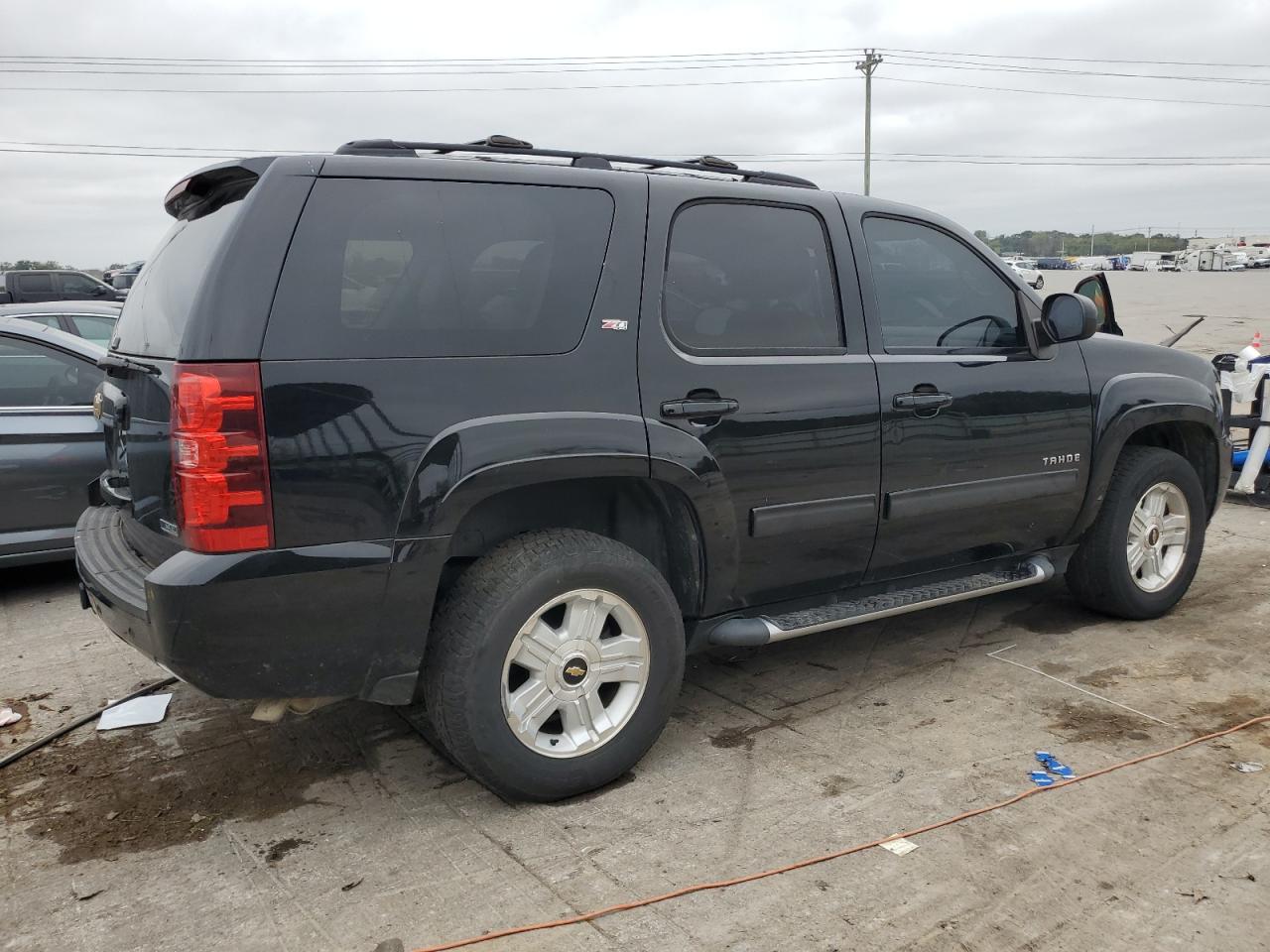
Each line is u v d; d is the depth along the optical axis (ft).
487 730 9.49
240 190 9.30
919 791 10.29
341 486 8.73
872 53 154.40
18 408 17.20
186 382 8.28
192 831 9.80
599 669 10.18
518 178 10.03
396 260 9.22
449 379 9.23
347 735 11.93
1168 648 14.47
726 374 10.75
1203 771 10.64
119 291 63.62
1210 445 16.25
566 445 9.60
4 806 10.36
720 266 11.10
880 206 12.65
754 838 9.45
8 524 17.11
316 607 8.75
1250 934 7.92
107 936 8.18
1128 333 69.67
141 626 8.86
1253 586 17.39
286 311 8.61
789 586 11.73
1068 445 13.79
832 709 12.48
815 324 11.72
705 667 13.99
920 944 7.85
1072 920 8.13
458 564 10.34
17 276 61.21
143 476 9.42
